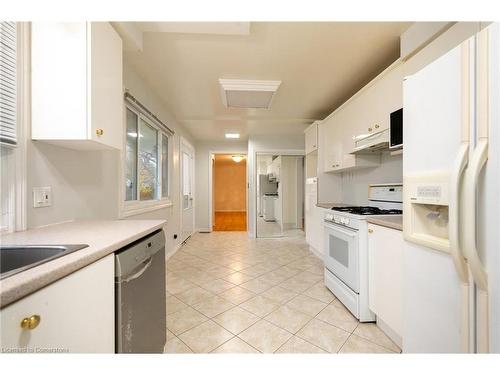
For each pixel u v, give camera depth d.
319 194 3.43
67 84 1.15
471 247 0.73
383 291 1.57
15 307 0.54
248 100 2.89
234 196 10.03
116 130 1.42
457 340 0.85
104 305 0.83
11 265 0.85
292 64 2.18
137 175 2.43
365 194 2.83
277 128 4.45
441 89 0.89
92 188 1.63
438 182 0.90
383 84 1.95
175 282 2.54
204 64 2.17
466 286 0.79
